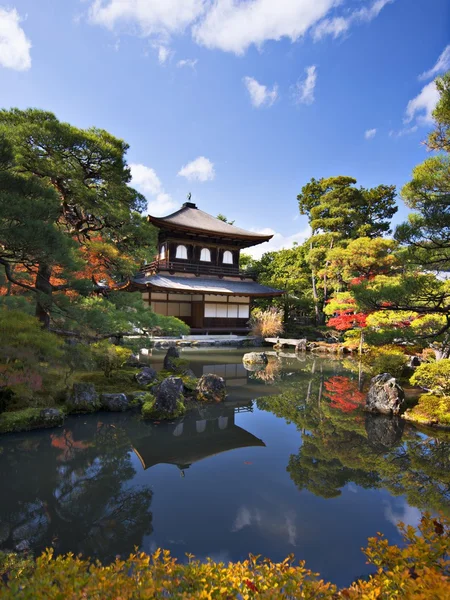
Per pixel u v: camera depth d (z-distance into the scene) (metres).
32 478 6.26
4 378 8.02
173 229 32.12
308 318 37.16
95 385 11.86
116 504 5.41
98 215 13.84
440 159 8.23
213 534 4.61
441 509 5.30
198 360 20.56
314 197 40.62
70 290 11.95
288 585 2.29
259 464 6.92
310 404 11.56
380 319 15.02
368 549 2.78
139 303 13.69
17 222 6.93
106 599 2.01
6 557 4.00
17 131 11.06
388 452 7.63
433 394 11.00
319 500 5.55
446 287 8.80
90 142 12.12
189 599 2.06
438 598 1.87
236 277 36.50
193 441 8.16
